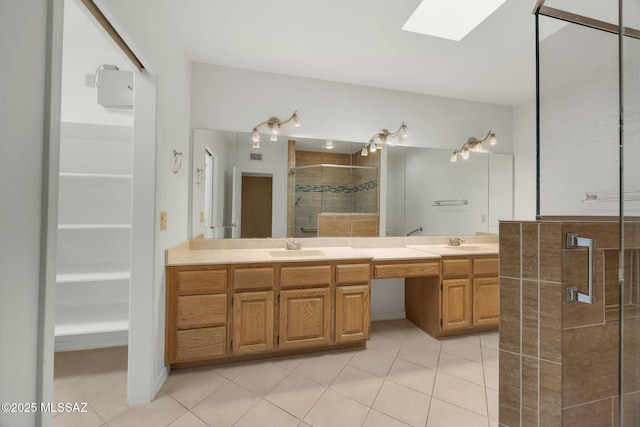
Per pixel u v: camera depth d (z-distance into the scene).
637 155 0.92
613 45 1.51
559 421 1.23
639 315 0.93
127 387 1.76
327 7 1.84
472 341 2.61
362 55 2.41
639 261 0.92
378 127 3.02
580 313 1.26
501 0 1.77
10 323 0.69
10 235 0.69
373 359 2.26
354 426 1.54
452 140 3.25
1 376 0.67
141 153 1.70
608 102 1.48
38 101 0.77
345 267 2.34
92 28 2.38
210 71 2.61
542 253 1.27
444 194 3.21
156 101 1.71
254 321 2.14
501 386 1.38
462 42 2.21
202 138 2.58
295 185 2.82
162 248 1.88
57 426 1.52
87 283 2.44
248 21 1.99
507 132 3.44
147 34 1.53
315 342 2.27
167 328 1.97
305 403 1.72
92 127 2.40
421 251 2.81
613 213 1.41
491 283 2.73
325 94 2.88
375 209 3.03
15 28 0.69
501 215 3.39
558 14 1.46
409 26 2.03
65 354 2.31
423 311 2.86
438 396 1.80
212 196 2.62
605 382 1.30
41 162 0.78
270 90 2.75
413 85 2.96
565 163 1.45
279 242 2.77
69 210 2.43
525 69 2.61
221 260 2.10
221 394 1.80
